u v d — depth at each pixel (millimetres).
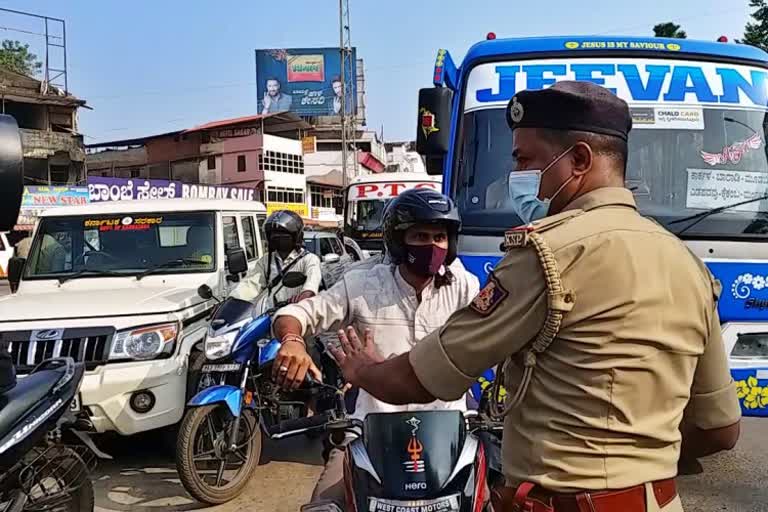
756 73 5172
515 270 1590
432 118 5039
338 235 16469
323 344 4598
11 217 2055
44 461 3402
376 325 2871
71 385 3406
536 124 1725
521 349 1629
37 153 30750
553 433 1570
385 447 2381
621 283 1521
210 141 42656
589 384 1526
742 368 4535
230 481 4465
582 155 1688
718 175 4910
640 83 5051
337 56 56375
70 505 3529
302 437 5719
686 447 1864
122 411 4691
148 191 27719
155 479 4871
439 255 2775
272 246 5438
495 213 4895
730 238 4707
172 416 4852
